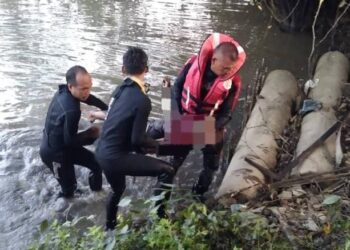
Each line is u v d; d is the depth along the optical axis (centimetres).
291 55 908
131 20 1046
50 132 461
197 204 388
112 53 867
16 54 845
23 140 598
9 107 675
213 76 433
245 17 1098
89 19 1041
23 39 910
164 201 396
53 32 955
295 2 971
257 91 656
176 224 369
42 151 473
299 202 433
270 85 663
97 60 835
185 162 569
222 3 1191
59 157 469
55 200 499
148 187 521
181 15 1095
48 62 820
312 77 732
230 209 416
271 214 416
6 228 457
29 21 1008
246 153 508
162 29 1003
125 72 411
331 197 371
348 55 834
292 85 674
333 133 522
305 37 992
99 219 474
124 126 408
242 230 377
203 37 971
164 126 460
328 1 952
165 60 851
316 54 907
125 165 418
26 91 722
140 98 401
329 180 451
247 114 623
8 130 618
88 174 546
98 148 426
